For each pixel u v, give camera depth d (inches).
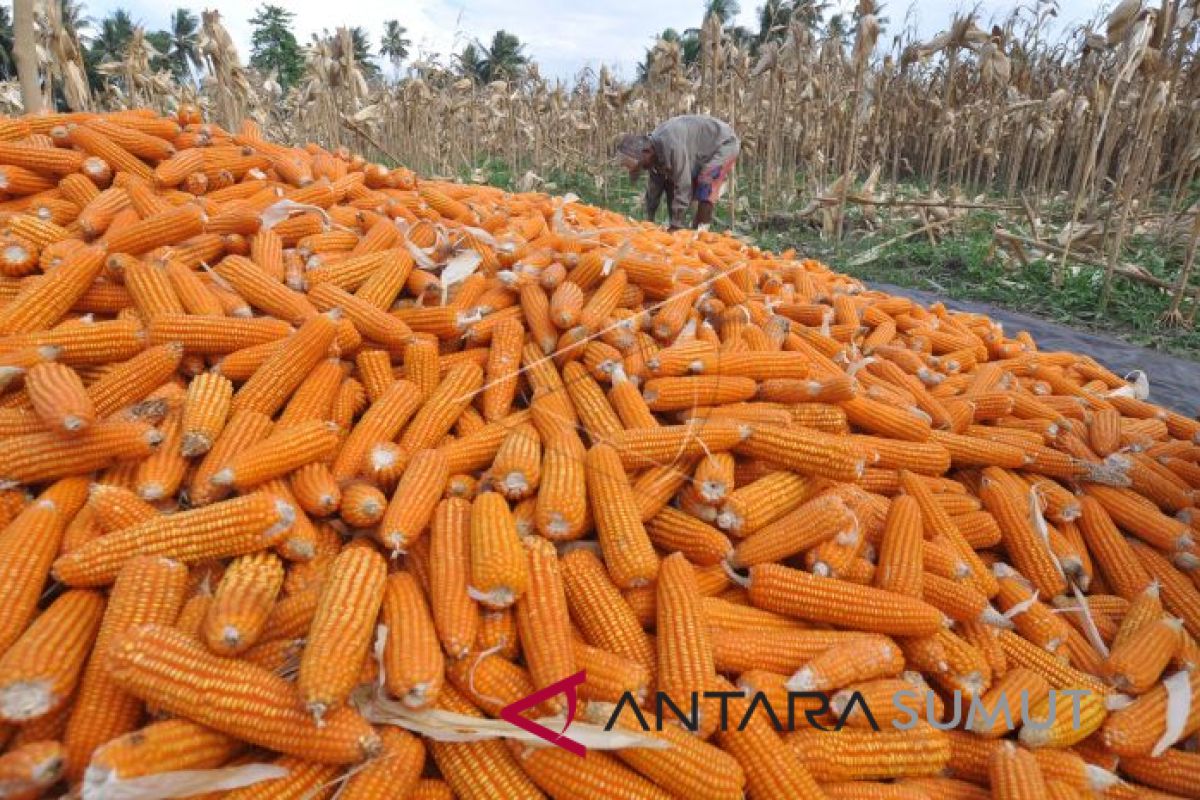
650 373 152.6
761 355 159.6
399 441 135.6
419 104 778.2
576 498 116.9
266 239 177.0
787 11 793.6
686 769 87.4
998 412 185.6
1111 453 182.2
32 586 96.0
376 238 190.7
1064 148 748.6
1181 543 149.3
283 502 104.2
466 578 102.9
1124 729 107.7
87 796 73.4
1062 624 128.3
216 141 236.5
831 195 608.4
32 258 164.6
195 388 125.3
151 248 165.8
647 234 279.3
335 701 81.7
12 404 127.0
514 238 203.9
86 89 506.6
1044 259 480.4
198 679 81.5
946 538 135.8
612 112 891.4
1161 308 402.3
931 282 479.5
